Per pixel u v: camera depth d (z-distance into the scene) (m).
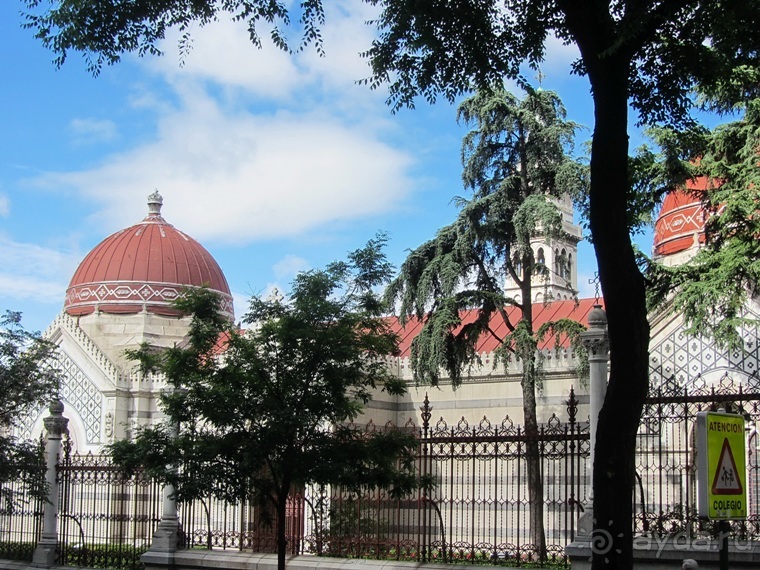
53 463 24.69
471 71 15.70
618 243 11.59
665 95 14.74
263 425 17.17
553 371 33.44
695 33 14.22
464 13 15.02
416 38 15.31
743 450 10.84
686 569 10.87
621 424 11.48
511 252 29.91
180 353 17.45
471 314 39.53
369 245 17.84
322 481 16.92
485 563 18.66
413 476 17.52
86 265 51.31
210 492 17.19
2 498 29.83
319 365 17.20
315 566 19.33
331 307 17.11
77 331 45.41
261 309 17.58
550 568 18.03
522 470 31.41
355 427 19.88
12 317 25.80
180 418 17.36
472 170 28.64
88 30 15.42
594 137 11.91
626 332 11.48
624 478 11.44
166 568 21.56
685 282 23.39
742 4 13.37
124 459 17.59
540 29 15.37
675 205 33.34
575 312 37.91
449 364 28.55
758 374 27.27
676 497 26.17
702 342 28.70
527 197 27.44
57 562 24.20
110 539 28.48
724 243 24.36
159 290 49.91
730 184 23.02
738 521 16.59
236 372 16.94
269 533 22.59
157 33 15.98
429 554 18.75
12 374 25.27
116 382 44.03
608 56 11.97
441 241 28.72
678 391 17.25
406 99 16.22
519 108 27.89
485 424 34.50
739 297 22.56
